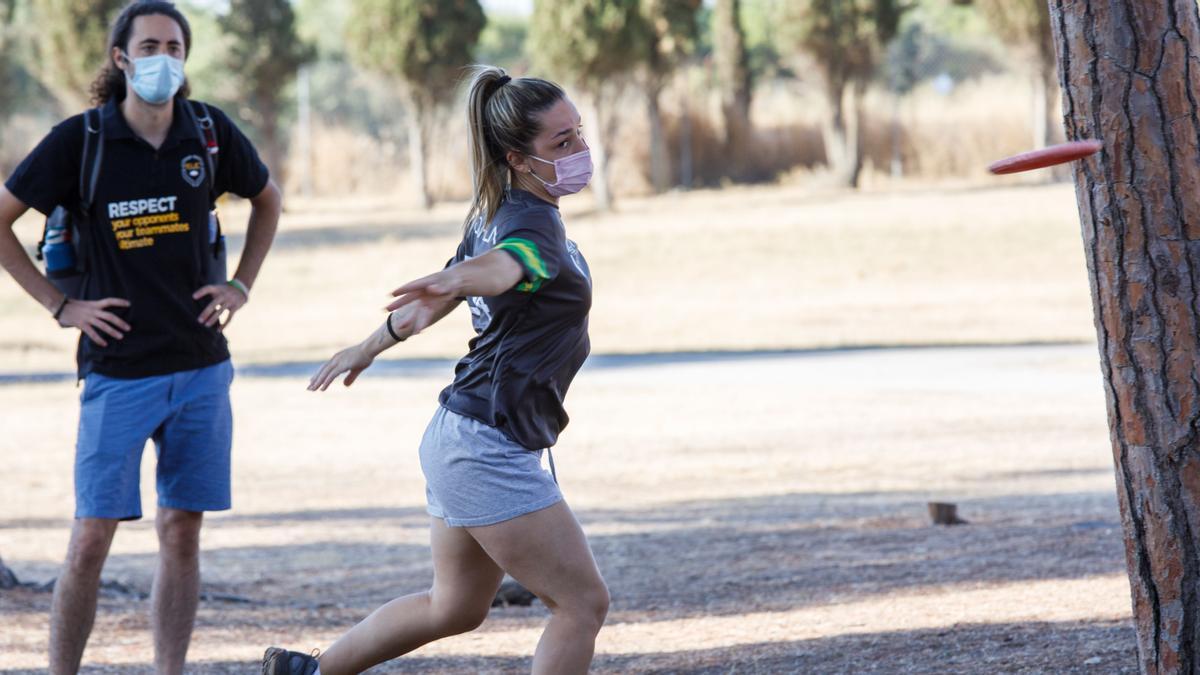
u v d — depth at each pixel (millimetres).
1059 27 7367
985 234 66875
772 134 98750
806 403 33344
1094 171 7270
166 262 9555
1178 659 7270
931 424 29453
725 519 20172
